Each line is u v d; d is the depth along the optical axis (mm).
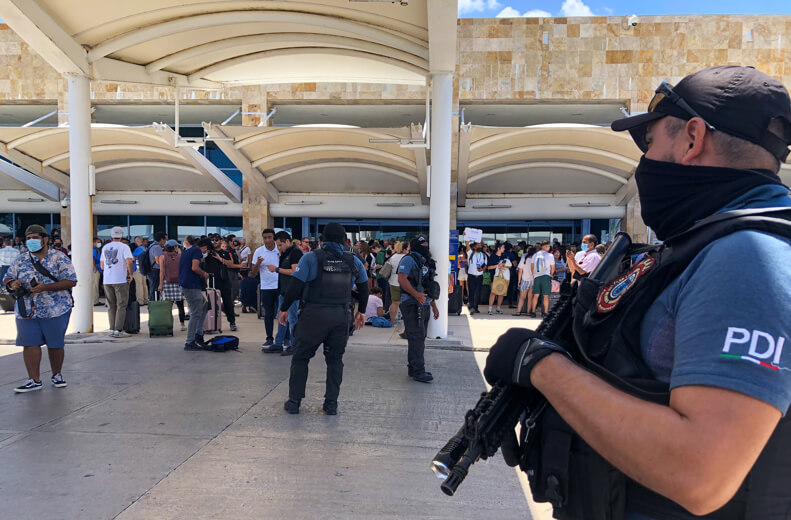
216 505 3395
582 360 1091
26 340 5918
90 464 3996
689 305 881
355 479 3816
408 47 8859
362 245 13492
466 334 10219
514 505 3498
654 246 1217
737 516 915
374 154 15820
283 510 3348
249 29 9430
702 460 781
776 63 16906
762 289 813
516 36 17516
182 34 9500
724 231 898
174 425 4875
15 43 18781
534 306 13617
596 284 1112
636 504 1010
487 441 1076
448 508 3438
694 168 1001
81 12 8594
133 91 18562
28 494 3514
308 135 14664
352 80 11938
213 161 20391
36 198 19031
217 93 18562
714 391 793
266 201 18891
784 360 788
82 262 9680
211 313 10297
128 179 18625
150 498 3473
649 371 977
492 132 13633
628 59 17375
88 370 7031
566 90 17500
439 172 9242
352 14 8414
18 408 5340
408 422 5070
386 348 8742
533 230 20609
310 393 6008
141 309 14102
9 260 13312
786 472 900
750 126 961
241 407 5449
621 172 16797
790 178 15156
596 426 894
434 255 9328
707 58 17141
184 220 20641
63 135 14969
